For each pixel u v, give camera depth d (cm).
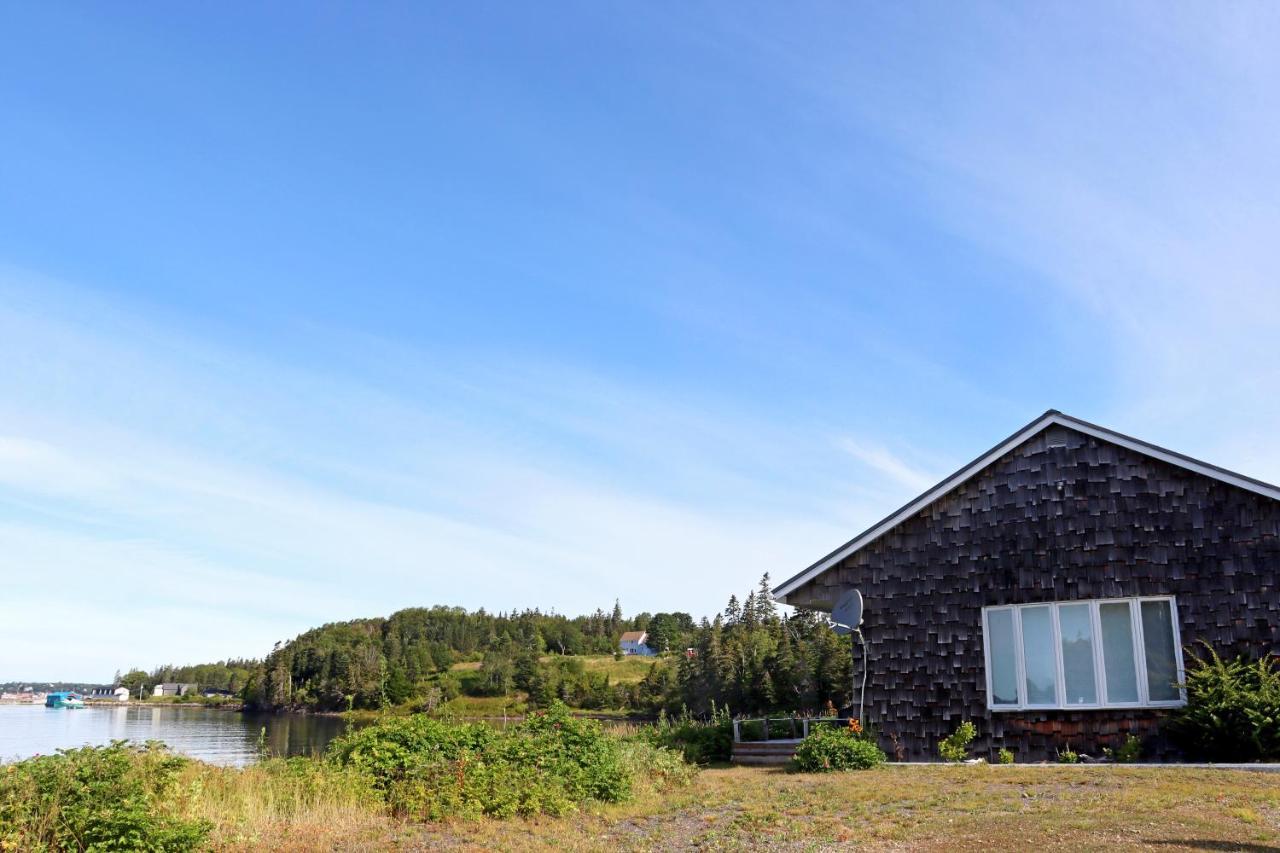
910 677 1697
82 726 4919
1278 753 1384
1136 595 1555
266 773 1240
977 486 1711
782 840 1000
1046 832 951
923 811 1127
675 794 1390
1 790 845
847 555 1791
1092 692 1560
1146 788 1177
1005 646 1638
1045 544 1634
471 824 1096
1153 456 1574
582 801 1243
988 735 1619
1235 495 1519
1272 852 823
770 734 1964
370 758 1238
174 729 4678
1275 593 1463
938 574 1711
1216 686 1435
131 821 845
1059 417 1652
